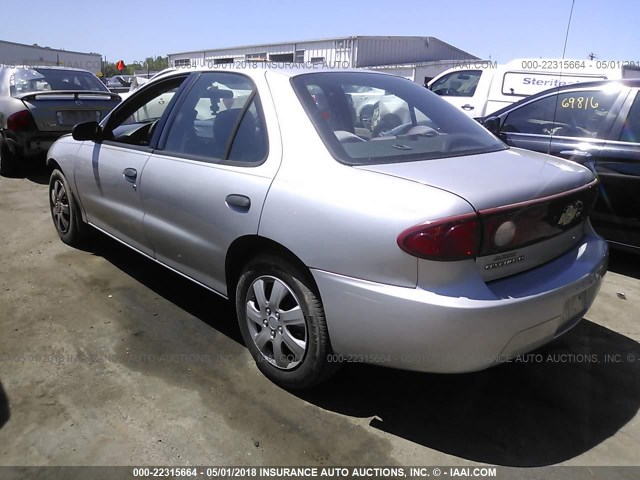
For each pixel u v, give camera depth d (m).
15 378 2.85
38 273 4.22
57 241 4.97
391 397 2.78
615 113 4.48
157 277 4.19
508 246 2.28
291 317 2.64
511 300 2.21
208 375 2.92
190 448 2.39
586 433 2.54
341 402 2.73
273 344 2.77
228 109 3.05
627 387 2.89
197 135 3.20
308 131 2.65
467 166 2.56
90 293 3.88
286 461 2.33
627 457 2.39
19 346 3.16
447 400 2.77
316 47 22.52
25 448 2.37
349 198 2.33
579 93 4.77
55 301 3.74
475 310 2.13
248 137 2.88
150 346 3.20
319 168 2.51
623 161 4.31
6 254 4.62
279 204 2.54
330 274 2.37
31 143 7.26
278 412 2.64
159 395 2.74
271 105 2.83
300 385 2.71
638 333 3.48
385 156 2.59
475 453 2.40
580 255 2.69
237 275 3.02
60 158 4.52
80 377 2.87
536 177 2.51
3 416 2.56
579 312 2.64
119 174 3.70
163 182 3.26
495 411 2.69
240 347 3.21
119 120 4.12
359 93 3.03
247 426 2.54
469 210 2.15
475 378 2.96
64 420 2.54
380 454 2.39
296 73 2.98
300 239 2.45
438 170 2.46
